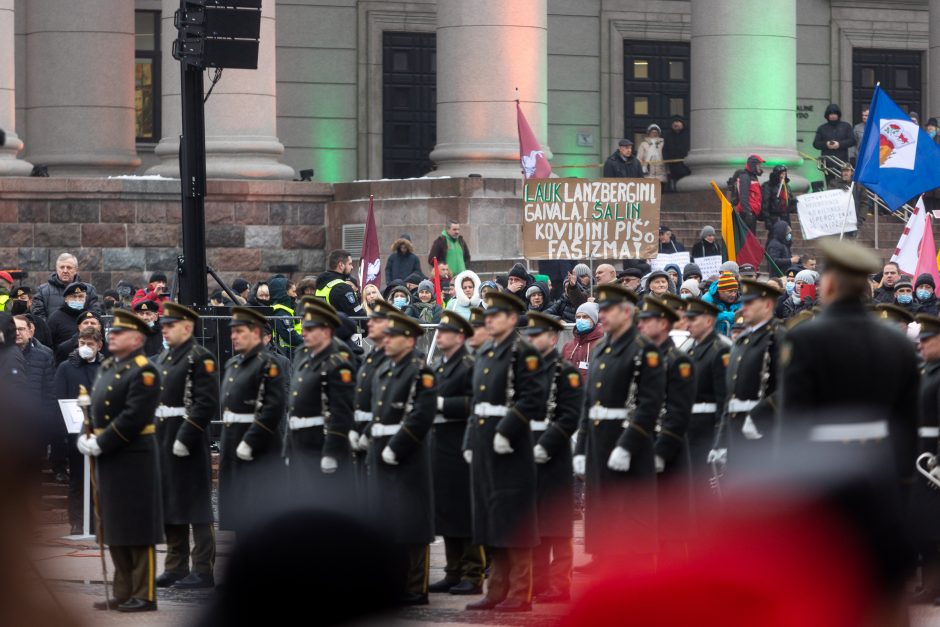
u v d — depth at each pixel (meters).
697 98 110.69
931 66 124.12
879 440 23.00
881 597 18.03
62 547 47.06
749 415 40.56
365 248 80.25
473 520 39.00
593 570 40.59
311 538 10.51
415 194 95.31
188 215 54.41
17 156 106.25
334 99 124.38
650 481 38.19
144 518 38.06
